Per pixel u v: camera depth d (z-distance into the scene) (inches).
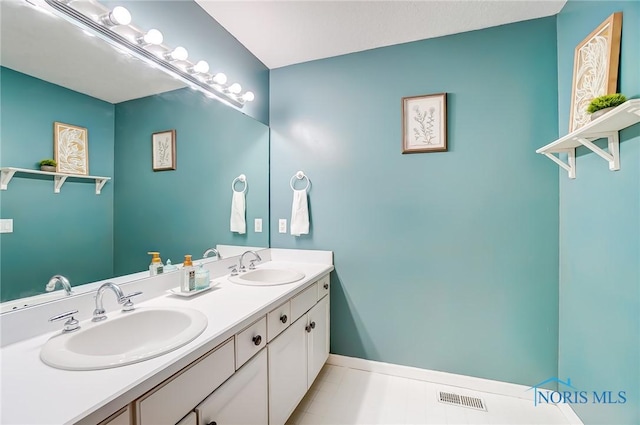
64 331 37.0
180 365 31.6
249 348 45.3
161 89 56.6
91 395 24.9
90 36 44.2
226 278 67.6
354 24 70.6
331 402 69.3
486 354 73.5
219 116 72.1
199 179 66.0
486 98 72.3
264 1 62.8
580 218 59.4
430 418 63.8
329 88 86.1
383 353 81.9
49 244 39.7
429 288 77.7
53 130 40.4
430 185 77.0
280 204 91.9
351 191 84.2
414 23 70.2
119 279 48.6
